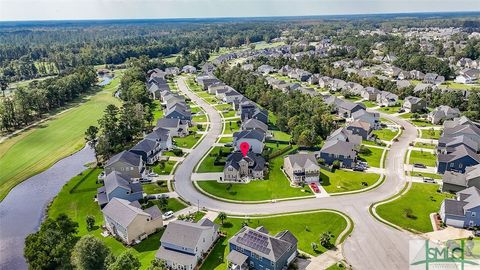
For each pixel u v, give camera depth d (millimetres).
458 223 74438
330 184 94188
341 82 197375
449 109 143875
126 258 56812
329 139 115938
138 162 99188
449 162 97562
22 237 77875
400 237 71438
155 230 75750
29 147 125938
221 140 127500
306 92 177750
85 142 129625
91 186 96438
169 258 64562
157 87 193250
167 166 106688
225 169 96938
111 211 75562
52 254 61125
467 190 80750
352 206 83188
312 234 73062
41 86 180500
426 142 122375
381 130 135500
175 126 131875
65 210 85938
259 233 64938
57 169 109625
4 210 88375
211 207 84500
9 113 144750
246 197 88688
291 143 122375
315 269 62938
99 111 166875
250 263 63812
